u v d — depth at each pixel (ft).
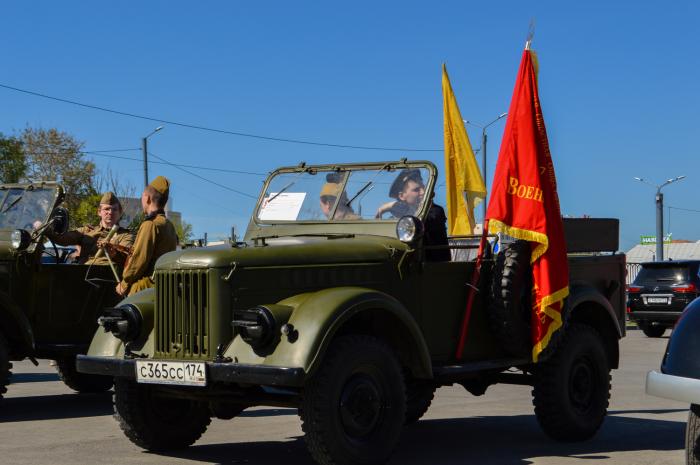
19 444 23.45
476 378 24.40
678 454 22.26
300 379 17.53
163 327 19.77
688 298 67.51
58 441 23.89
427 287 21.52
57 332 29.27
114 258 29.66
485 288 22.90
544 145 23.04
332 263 19.99
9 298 27.48
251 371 17.94
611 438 24.58
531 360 22.90
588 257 24.84
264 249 19.48
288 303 18.95
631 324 90.58
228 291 18.93
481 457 21.90
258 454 22.06
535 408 23.72
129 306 20.54
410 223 21.01
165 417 22.03
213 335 18.88
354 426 18.66
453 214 32.58
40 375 40.88
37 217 29.30
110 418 28.04
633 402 31.65
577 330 23.94
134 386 21.52
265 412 29.12
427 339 21.45
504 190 22.82
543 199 22.74
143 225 24.99
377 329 20.24
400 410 19.30
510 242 23.17
